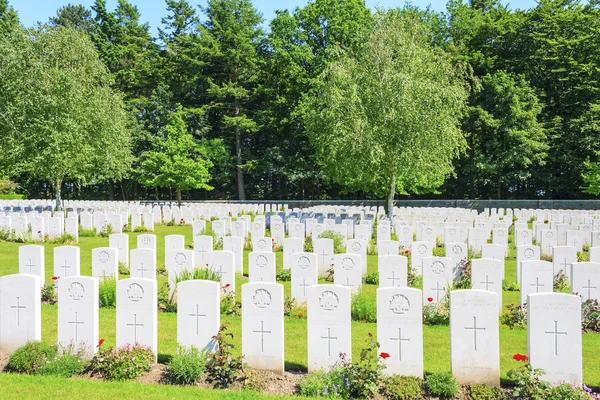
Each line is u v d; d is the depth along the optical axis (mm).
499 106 41781
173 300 11977
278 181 58344
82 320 8117
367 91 25828
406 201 44281
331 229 21391
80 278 8109
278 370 7785
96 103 31047
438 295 11594
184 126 44938
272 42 46531
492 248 14328
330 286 7730
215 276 12391
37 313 8375
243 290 7867
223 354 7496
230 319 10711
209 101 52656
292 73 44469
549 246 18516
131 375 7512
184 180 43562
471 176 46594
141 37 57344
